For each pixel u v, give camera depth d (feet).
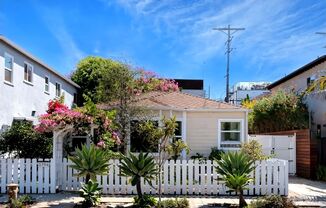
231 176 37.29
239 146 63.57
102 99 68.28
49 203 39.68
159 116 62.18
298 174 64.49
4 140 50.01
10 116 60.90
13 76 62.23
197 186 45.21
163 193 45.27
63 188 46.11
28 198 40.22
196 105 65.16
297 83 91.04
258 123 80.23
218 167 40.24
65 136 52.85
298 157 64.75
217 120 64.13
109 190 45.11
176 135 63.52
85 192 38.37
